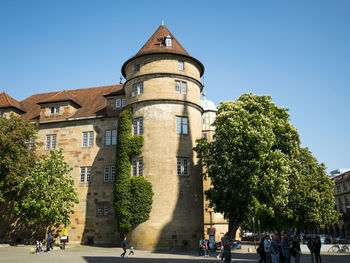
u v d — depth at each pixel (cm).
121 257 2542
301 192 4450
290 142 3434
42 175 3584
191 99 3778
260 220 3862
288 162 3366
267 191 3123
